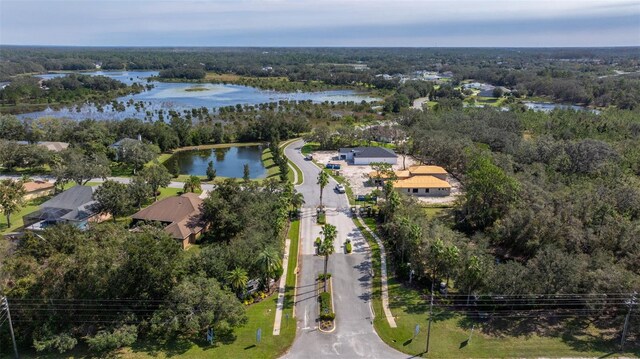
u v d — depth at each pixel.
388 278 65.62
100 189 81.94
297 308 58.00
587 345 50.25
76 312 50.28
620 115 164.00
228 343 50.91
